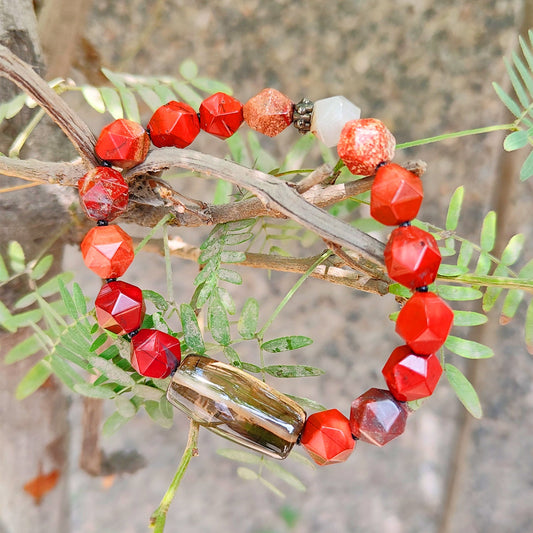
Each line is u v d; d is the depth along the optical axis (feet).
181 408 0.51
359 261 0.55
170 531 1.03
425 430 1.04
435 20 0.84
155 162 0.52
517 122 0.55
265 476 1.05
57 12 0.68
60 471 0.75
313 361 0.99
